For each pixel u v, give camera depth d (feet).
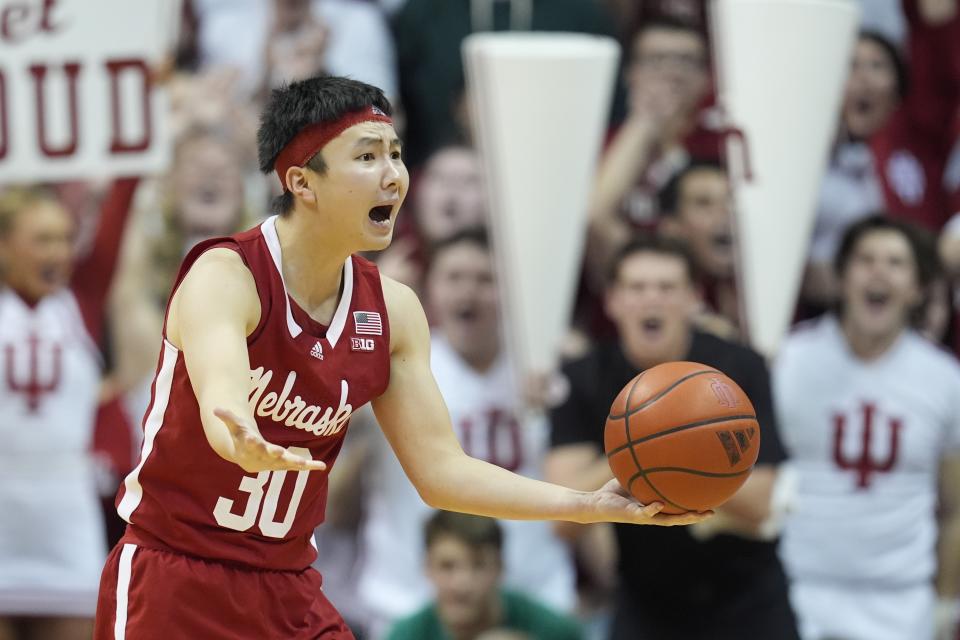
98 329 76.54
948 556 76.79
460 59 89.86
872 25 97.14
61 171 74.23
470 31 90.12
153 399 36.65
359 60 89.04
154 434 36.52
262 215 82.38
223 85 81.66
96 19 73.77
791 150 72.59
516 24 89.92
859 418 75.46
